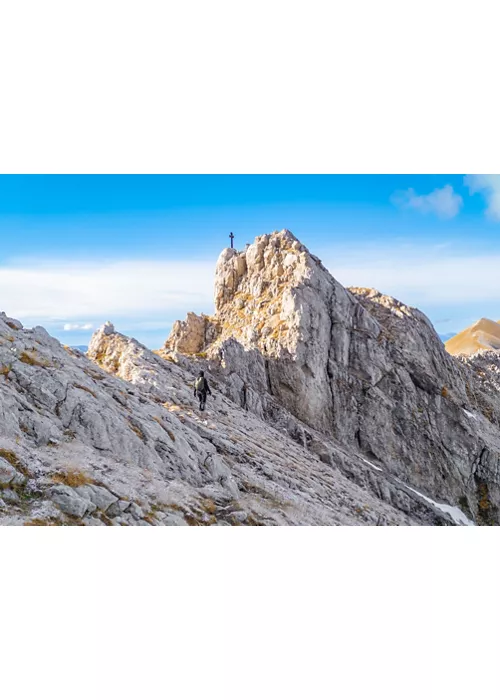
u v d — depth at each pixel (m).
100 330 52.12
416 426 63.59
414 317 75.62
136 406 27.08
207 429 33.25
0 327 25.56
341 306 66.81
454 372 76.12
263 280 70.38
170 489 21.11
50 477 17.77
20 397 21.44
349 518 29.86
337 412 61.22
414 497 56.72
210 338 67.94
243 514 22.03
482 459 65.31
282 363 59.91
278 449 39.50
